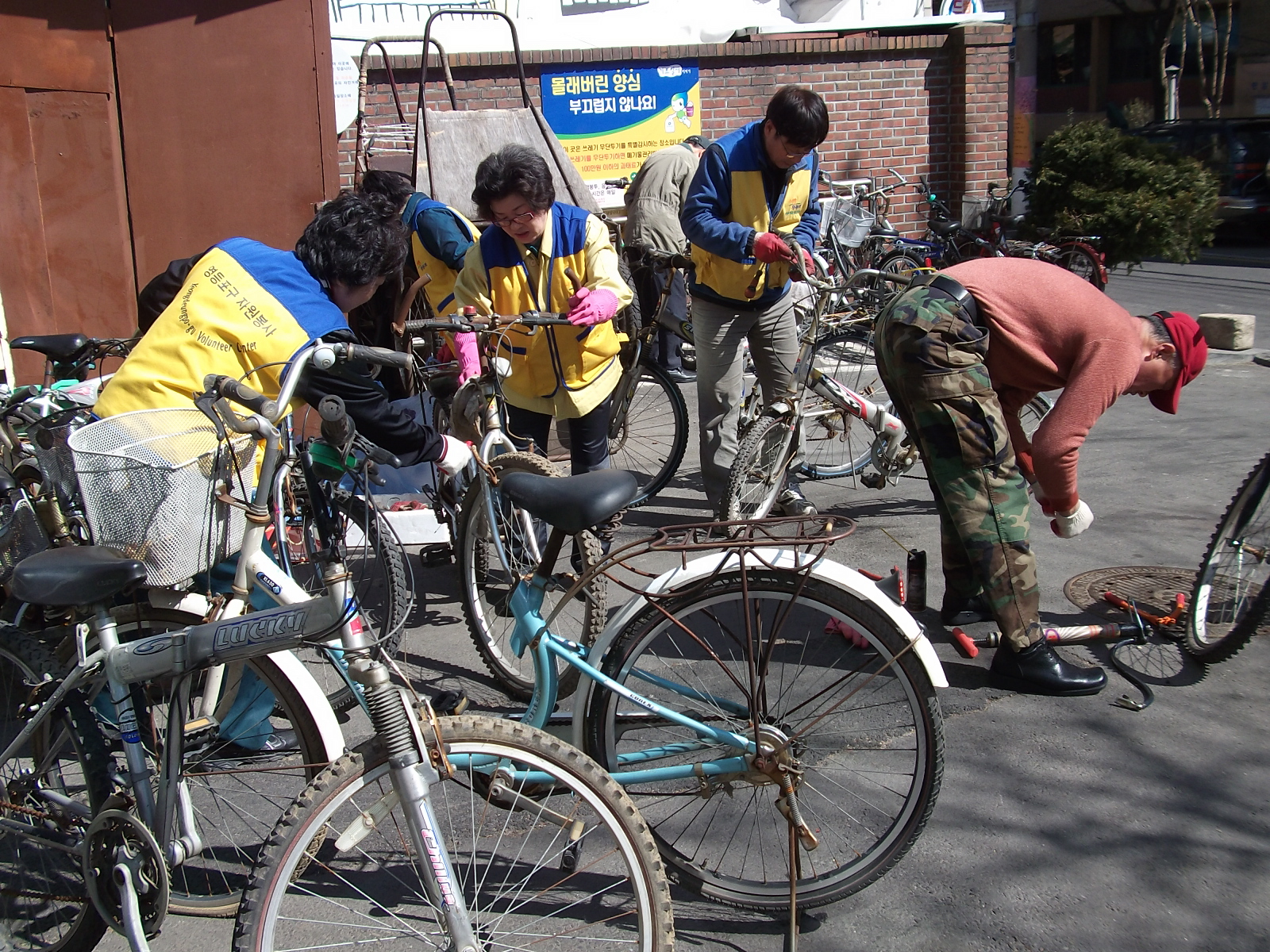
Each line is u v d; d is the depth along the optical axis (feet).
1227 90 71.72
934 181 35.14
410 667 12.87
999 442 11.25
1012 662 11.76
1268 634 12.98
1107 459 19.99
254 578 7.47
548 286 12.92
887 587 8.76
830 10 34.45
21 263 18.80
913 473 19.86
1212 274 43.98
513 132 21.03
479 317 11.43
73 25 18.62
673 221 24.36
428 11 29.96
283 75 19.93
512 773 7.18
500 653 12.01
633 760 8.54
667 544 8.04
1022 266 11.66
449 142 20.56
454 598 14.92
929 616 13.65
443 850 6.57
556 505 7.84
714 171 15.31
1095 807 9.75
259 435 6.83
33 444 9.74
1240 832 9.36
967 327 11.13
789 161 15.12
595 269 12.85
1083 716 11.27
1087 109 83.15
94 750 7.58
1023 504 11.41
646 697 9.98
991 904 8.57
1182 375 11.43
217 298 8.41
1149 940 8.11
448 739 6.72
